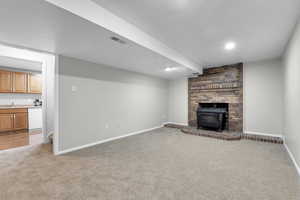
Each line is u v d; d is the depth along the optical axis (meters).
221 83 4.79
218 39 2.77
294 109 2.52
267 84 4.08
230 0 1.69
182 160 2.64
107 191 1.75
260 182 1.93
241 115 4.43
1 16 1.60
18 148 3.27
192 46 3.13
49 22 1.74
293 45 2.50
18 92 5.03
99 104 3.68
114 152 3.03
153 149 3.21
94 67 3.57
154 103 5.50
